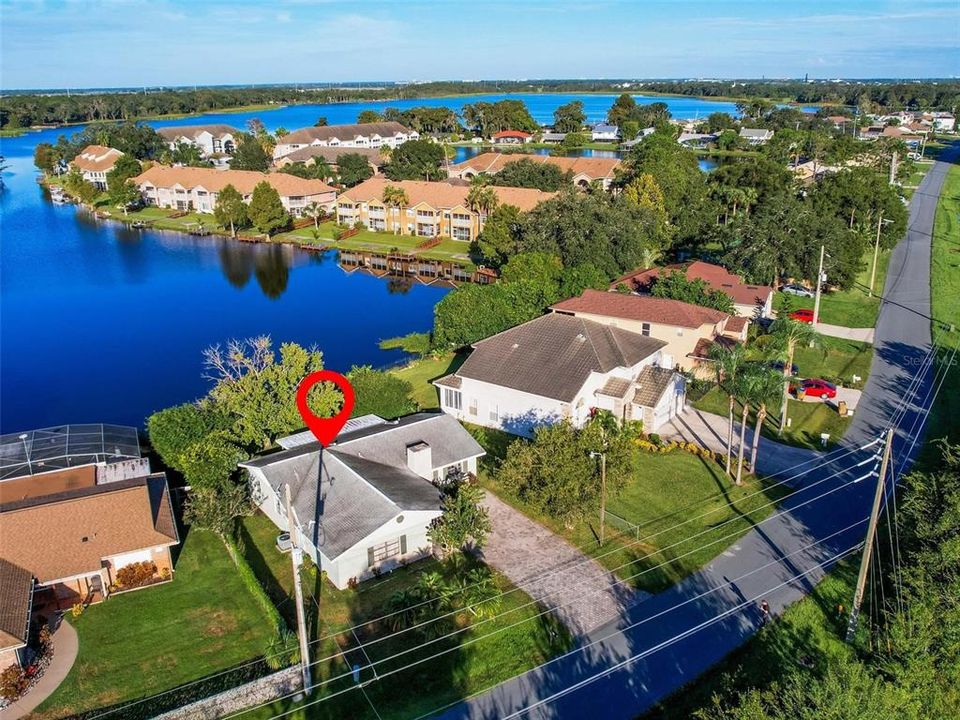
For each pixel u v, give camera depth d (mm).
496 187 130500
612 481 41156
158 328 84938
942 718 26000
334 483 39938
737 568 37406
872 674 27609
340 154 190250
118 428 51344
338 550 35625
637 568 37594
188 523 39844
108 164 180375
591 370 51156
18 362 74062
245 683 30281
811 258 78688
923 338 70250
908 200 138125
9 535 34969
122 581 36688
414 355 74375
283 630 33062
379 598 35812
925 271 93688
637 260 85625
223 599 35906
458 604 34406
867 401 56906
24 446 46812
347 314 90500
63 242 130875
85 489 39938
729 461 46125
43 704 29438
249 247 128500
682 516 42250
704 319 62625
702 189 118188
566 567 37844
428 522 38625
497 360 54500
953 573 30234
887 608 33094
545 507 39750
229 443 44781
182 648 32594
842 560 37656
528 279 73688
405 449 43969
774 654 31609
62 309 92500
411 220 132875
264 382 51156
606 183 145750
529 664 31422
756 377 42000
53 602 35219
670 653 31812
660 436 52000
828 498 43562
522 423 52281
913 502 34844
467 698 29719
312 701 29766
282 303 95500
